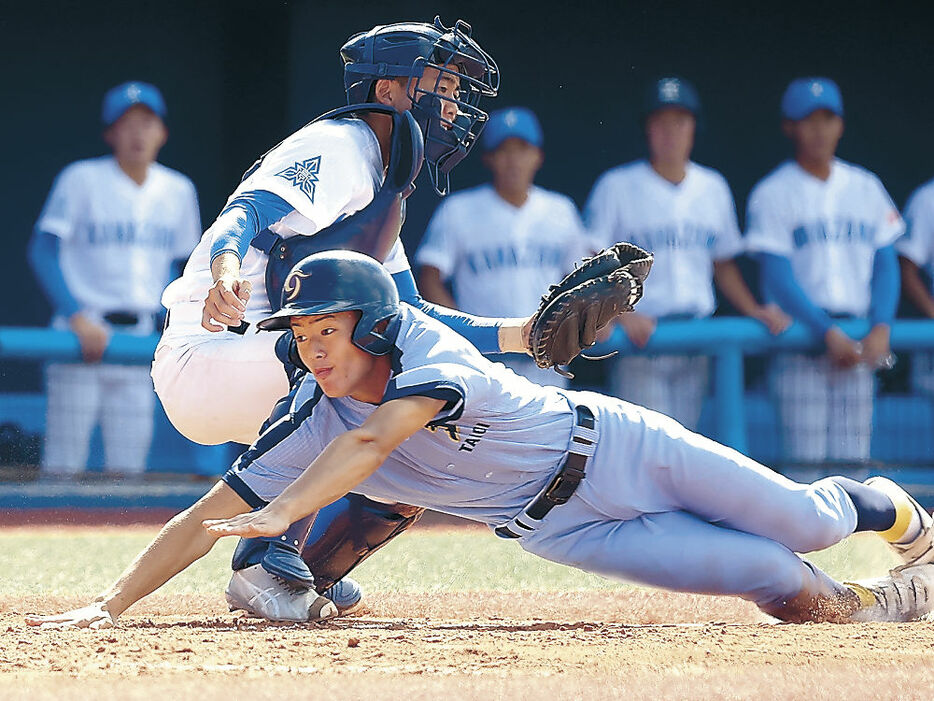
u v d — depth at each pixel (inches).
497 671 344.2
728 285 1581.0
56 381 1528.1
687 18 2022.6
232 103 1968.5
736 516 466.9
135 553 953.5
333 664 356.2
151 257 1562.5
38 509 1414.9
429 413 404.8
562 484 451.5
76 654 367.9
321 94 1963.6
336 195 509.0
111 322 1546.5
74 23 1948.8
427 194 1845.5
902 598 488.4
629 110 2028.8
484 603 621.0
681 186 1534.2
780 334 1573.6
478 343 551.5
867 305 1609.3
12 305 1940.2
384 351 415.2
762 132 2039.9
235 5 1953.7
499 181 1513.3
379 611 589.6
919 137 2036.2
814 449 1578.5
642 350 1535.4
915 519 494.3
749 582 459.8
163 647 382.9
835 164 1603.1
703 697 307.6
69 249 1537.9
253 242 514.9
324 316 404.5
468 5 1994.3
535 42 2016.5
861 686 321.7
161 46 1962.4
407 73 543.8
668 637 421.1
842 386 1582.2
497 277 1507.1
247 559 487.5
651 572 458.3
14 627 429.7
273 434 446.3
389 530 521.0
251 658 364.8
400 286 576.4
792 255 1593.3
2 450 1518.2
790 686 321.4
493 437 439.5
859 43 2031.3
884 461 1651.1
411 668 349.4
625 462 455.8
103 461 1536.7
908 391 1683.1
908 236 1766.7
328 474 385.1
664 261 1531.7
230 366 514.6
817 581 472.7
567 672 343.3
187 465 1563.7
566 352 506.0
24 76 1952.5
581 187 2036.2
